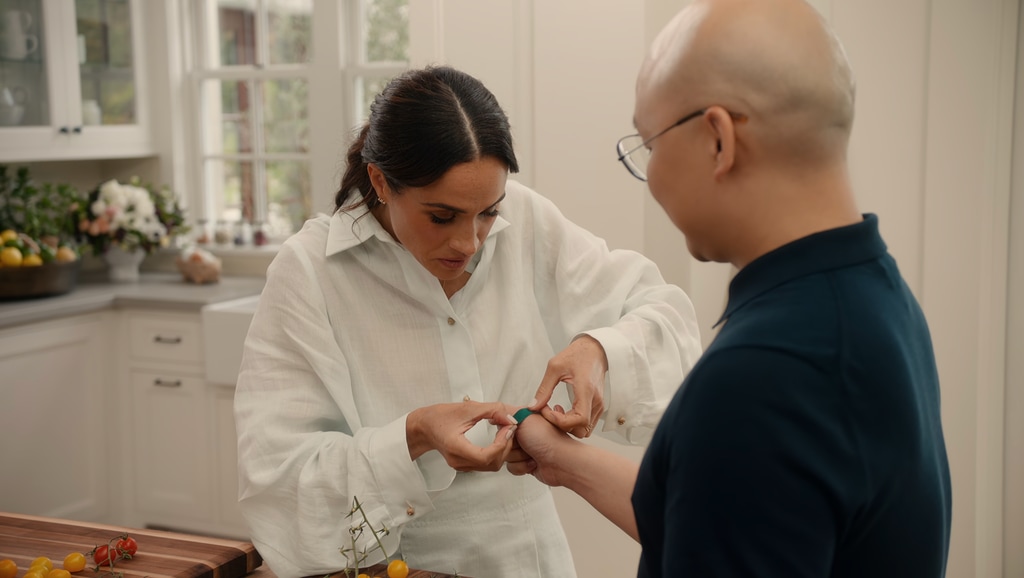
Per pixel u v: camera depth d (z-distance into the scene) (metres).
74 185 4.43
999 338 2.41
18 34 3.75
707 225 0.84
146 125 4.34
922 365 0.85
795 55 0.78
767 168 0.80
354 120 4.09
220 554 1.41
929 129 2.39
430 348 1.50
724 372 0.76
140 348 3.80
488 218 1.37
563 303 1.61
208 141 4.44
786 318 0.77
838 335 0.77
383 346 1.49
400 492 1.33
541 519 1.58
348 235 1.46
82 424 3.74
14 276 3.54
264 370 1.44
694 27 0.81
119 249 4.09
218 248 4.32
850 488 0.75
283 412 1.41
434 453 1.41
